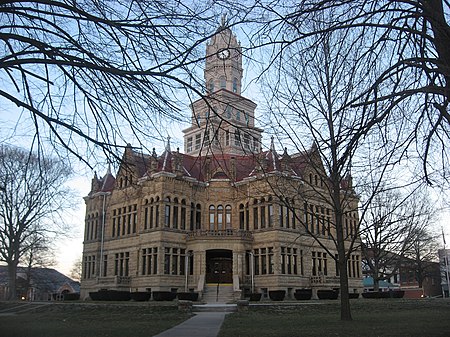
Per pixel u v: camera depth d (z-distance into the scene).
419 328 20.77
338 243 26.77
